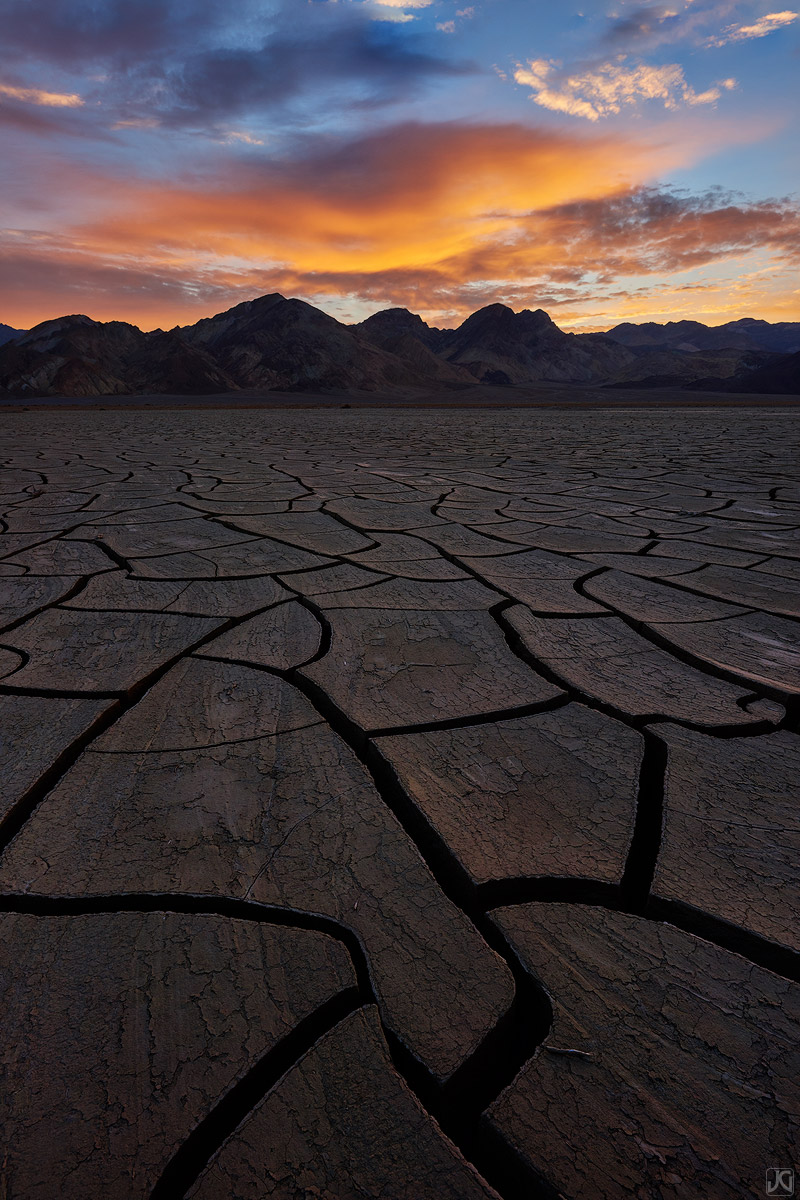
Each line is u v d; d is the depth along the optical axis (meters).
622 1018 0.77
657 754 1.35
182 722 1.46
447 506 4.41
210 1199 0.60
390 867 1.01
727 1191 0.60
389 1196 0.60
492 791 1.20
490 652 1.88
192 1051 0.73
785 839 1.07
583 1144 0.64
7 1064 0.72
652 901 0.95
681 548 3.23
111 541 3.27
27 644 1.92
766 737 1.41
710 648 1.91
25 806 1.17
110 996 0.80
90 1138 0.65
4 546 3.16
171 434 12.36
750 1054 0.73
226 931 0.89
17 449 8.83
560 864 1.01
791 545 3.31
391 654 1.85
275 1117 0.66
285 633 2.03
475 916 0.95
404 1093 0.68
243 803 1.17
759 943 0.87
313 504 4.44
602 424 16.41
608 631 2.07
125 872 1.00
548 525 3.78
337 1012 0.79
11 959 0.85
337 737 1.40
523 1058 0.76
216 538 3.36
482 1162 0.68
